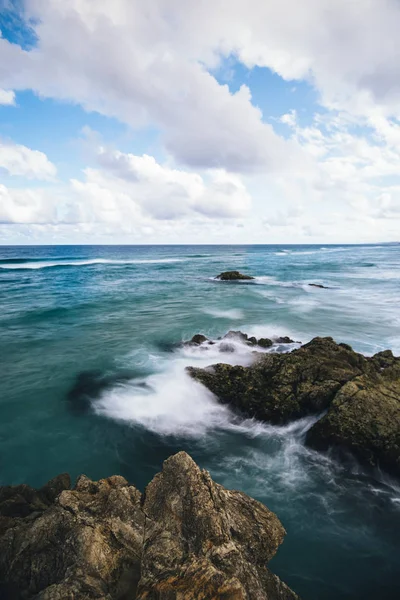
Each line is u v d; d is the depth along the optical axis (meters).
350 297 29.88
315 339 14.14
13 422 10.55
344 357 12.51
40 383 13.12
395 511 7.34
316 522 7.04
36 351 16.42
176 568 4.16
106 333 19.25
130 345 17.23
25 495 6.23
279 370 11.66
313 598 5.59
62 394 12.28
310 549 6.45
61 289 34.94
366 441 8.44
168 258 92.12
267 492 7.82
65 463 8.80
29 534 4.95
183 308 25.64
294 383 11.03
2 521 5.29
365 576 5.98
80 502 5.47
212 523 5.00
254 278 44.38
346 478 8.26
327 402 10.09
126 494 5.68
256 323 21.16
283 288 35.81
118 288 35.97
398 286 35.94
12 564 4.66
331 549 6.45
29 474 8.37
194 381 11.89
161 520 5.20
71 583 4.05
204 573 4.01
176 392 11.82
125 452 9.26
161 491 5.65
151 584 3.95
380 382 10.43
